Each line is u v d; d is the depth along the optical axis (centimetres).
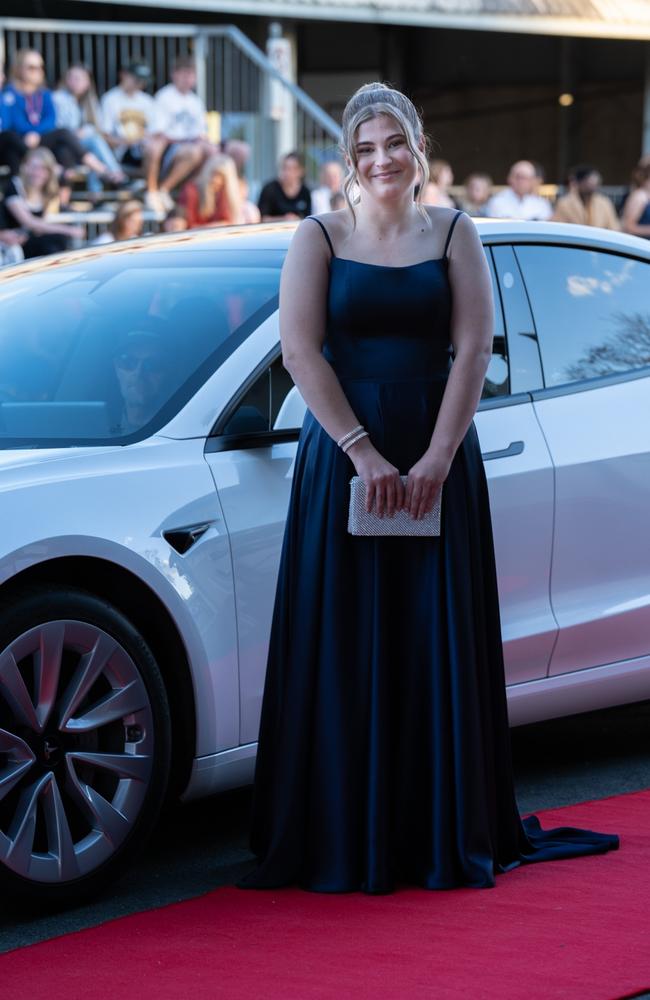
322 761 369
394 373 366
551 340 470
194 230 511
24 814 354
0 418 407
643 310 502
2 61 1342
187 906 362
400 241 365
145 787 373
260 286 435
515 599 446
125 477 374
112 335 430
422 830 374
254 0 1636
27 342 438
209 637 383
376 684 366
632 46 2677
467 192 1457
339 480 366
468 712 369
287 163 1310
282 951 330
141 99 1334
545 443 452
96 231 1239
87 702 370
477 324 367
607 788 473
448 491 370
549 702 461
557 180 2783
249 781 402
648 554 476
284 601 375
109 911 366
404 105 361
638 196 1462
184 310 432
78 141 1255
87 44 1391
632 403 478
